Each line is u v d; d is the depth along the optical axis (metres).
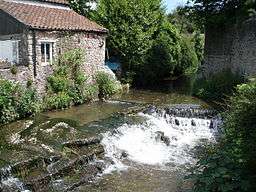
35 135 13.01
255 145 7.06
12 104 15.63
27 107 16.28
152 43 29.11
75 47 20.45
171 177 12.23
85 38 21.12
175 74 35.00
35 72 18.00
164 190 11.19
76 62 20.45
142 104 20.12
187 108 18.73
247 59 19.95
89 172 11.90
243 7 20.94
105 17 26.06
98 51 22.39
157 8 28.27
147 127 16.66
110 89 22.69
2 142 12.30
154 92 25.19
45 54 18.75
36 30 17.84
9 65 17.38
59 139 12.91
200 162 7.50
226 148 8.09
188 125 17.75
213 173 6.89
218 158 7.34
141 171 12.66
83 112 18.16
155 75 29.83
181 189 11.25
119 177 12.01
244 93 9.00
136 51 26.88
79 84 20.45
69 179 11.20
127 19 26.17
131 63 27.34
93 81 22.08
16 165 10.62
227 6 22.23
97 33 22.02
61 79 19.27
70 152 12.34
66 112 18.06
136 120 17.00
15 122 15.05
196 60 39.56
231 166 7.09
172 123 17.92
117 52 26.69
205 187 6.86
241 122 7.66
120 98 22.38
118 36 26.23
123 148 14.38
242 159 7.13
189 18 23.97
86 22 22.38
